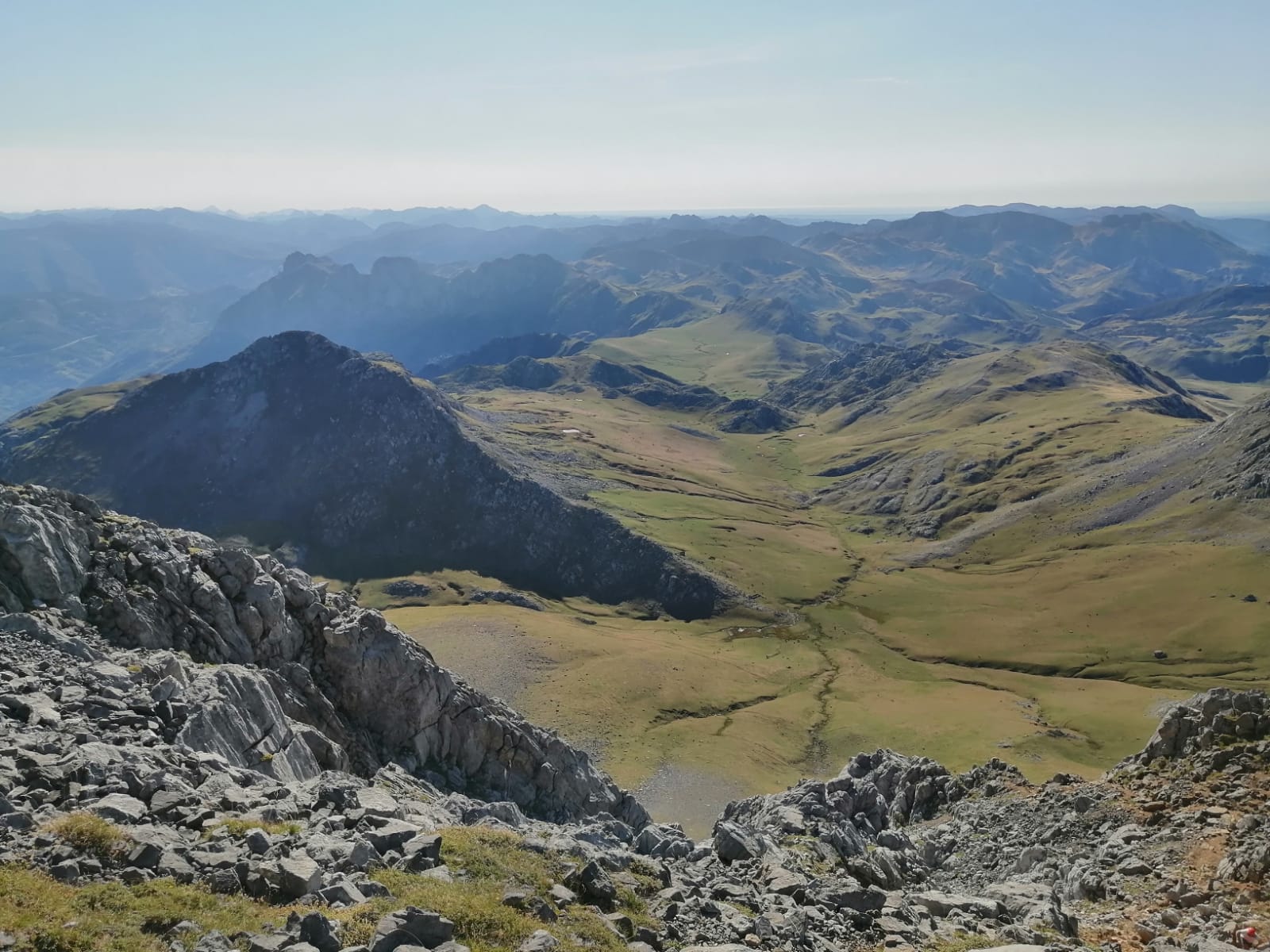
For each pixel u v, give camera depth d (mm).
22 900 19547
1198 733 52375
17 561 50656
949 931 29812
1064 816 52312
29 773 27406
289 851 25547
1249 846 38094
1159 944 30750
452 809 43312
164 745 34219
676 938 25844
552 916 24422
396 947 20078
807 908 29844
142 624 52938
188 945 19422
